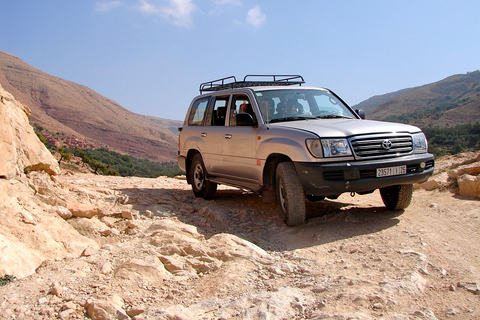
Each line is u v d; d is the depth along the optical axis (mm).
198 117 7883
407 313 2693
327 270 3770
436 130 165375
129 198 6836
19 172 5578
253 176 6023
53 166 6328
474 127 156625
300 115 6121
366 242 4539
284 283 3527
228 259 4145
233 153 6414
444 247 4105
